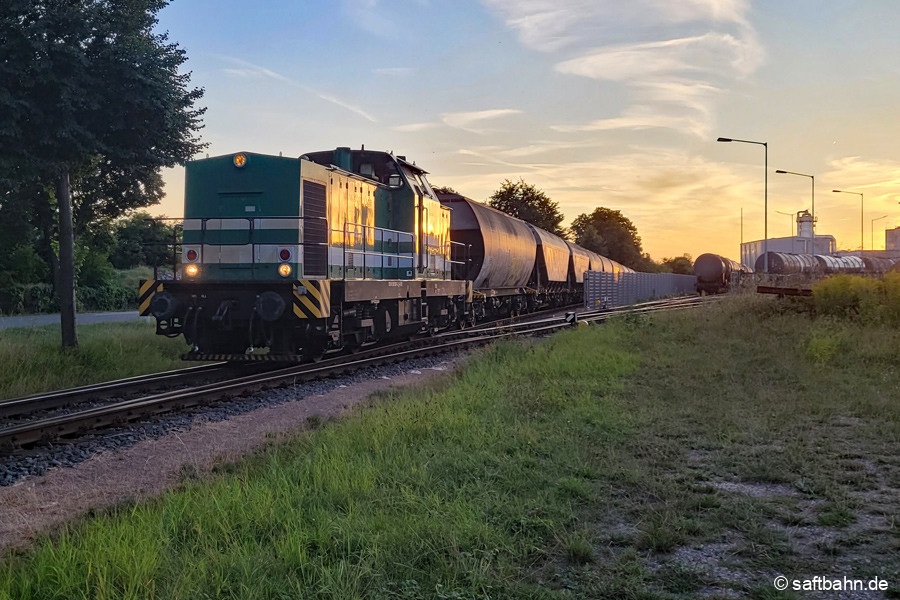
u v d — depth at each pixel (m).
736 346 14.61
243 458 6.82
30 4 11.66
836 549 4.36
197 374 12.43
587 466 6.09
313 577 4.03
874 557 4.27
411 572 4.07
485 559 4.20
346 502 5.33
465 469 6.14
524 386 10.31
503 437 7.21
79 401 10.17
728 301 23.91
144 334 17.50
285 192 12.54
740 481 5.87
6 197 14.98
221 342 13.34
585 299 33.81
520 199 64.44
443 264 19.38
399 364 14.23
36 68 11.48
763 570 4.12
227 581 3.90
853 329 15.04
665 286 56.88
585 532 4.59
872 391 9.34
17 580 4.05
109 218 16.31
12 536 5.14
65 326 13.98
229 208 12.77
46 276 36.62
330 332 13.06
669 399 9.34
